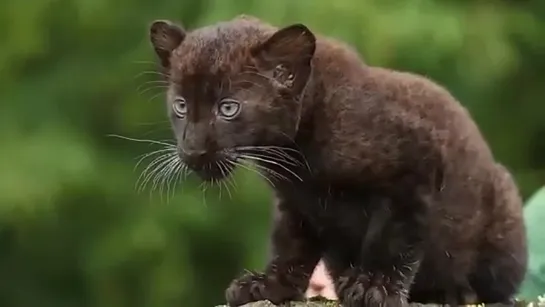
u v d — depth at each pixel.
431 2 14.73
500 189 8.74
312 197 8.46
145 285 15.52
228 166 8.17
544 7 16.08
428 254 8.52
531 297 9.67
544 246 10.05
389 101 8.29
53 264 16.59
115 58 15.98
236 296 8.62
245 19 8.61
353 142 8.20
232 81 8.10
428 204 8.29
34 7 15.96
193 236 15.39
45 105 15.80
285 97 8.16
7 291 17.12
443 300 8.73
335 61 8.34
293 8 14.07
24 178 14.96
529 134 16.59
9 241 16.52
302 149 8.27
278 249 8.75
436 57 14.47
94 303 15.95
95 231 15.60
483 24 15.06
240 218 15.23
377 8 14.28
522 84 16.45
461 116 8.62
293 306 8.47
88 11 15.83
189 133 8.15
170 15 15.66
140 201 15.52
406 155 8.21
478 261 8.72
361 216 8.42
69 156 15.23
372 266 8.36
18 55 16.00
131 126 15.66
